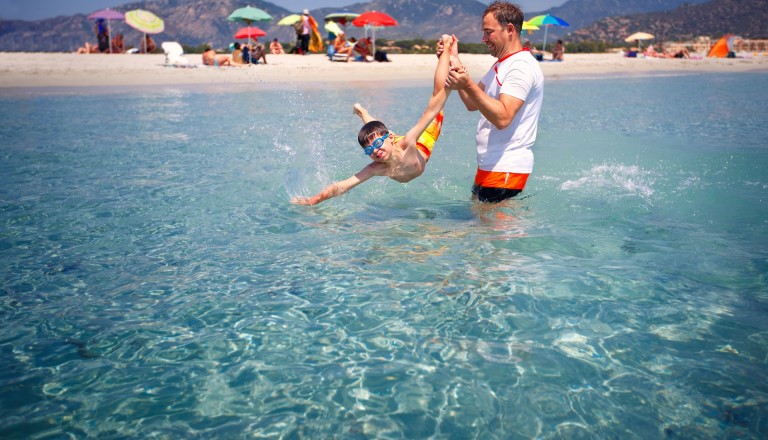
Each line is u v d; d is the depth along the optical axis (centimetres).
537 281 323
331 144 786
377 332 271
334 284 324
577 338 262
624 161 661
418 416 210
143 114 1072
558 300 299
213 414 212
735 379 229
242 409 215
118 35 2675
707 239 394
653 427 202
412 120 1015
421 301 301
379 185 557
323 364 245
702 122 985
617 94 1547
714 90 1647
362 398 221
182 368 243
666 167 624
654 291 309
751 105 1241
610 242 389
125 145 767
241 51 2228
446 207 483
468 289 314
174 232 420
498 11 439
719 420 204
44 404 218
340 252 376
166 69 2023
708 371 235
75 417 210
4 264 357
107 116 1041
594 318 280
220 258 368
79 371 240
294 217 458
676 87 1764
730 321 276
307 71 2133
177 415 212
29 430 202
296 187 555
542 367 240
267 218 455
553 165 641
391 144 454
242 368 243
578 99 1426
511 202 482
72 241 400
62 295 313
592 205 481
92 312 293
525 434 200
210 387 229
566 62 2955
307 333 271
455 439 198
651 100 1380
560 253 369
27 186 548
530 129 468
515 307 293
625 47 4581
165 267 353
